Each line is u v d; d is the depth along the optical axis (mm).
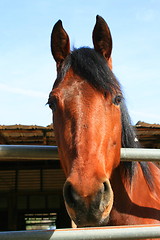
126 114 1941
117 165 1775
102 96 1699
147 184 2039
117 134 1729
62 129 1663
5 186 10820
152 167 2336
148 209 1878
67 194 1428
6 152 1654
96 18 2002
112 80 1764
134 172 1925
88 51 1867
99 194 1401
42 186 10781
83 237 1453
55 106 1771
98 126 1616
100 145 1592
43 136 6965
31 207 10992
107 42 2004
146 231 1479
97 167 1494
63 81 1797
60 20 2027
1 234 1460
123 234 1468
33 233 1464
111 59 2041
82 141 1559
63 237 1455
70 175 1462
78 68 1804
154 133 7078
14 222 10820
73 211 1404
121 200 1853
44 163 10906
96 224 1418
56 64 2043
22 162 10805
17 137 7484
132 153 1725
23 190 10805
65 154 1626
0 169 10914
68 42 2027
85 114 1629
